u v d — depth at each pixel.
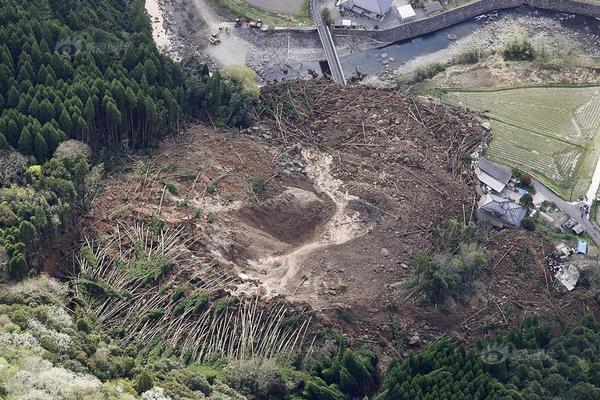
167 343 88.88
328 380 88.31
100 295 91.69
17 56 109.38
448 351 89.50
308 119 121.19
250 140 115.56
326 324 93.06
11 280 86.06
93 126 106.25
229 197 105.00
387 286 99.25
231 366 87.50
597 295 104.25
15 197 92.56
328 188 110.38
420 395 84.50
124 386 77.94
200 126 115.81
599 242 111.94
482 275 104.38
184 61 124.69
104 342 84.69
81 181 97.94
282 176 110.38
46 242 92.44
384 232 105.44
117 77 111.06
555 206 115.69
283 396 85.75
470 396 84.75
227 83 119.81
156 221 98.88
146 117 108.94
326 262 100.44
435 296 99.06
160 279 93.88
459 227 106.94
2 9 113.31
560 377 87.06
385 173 113.31
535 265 107.25
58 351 78.25
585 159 121.88
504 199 112.56
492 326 99.19
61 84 107.25
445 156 118.50
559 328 98.75
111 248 95.88
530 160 121.38
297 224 105.25
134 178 104.56
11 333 77.38
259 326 91.94
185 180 106.12
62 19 119.31
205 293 92.75
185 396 79.50
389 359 93.12
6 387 71.50
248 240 101.31
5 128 99.88
